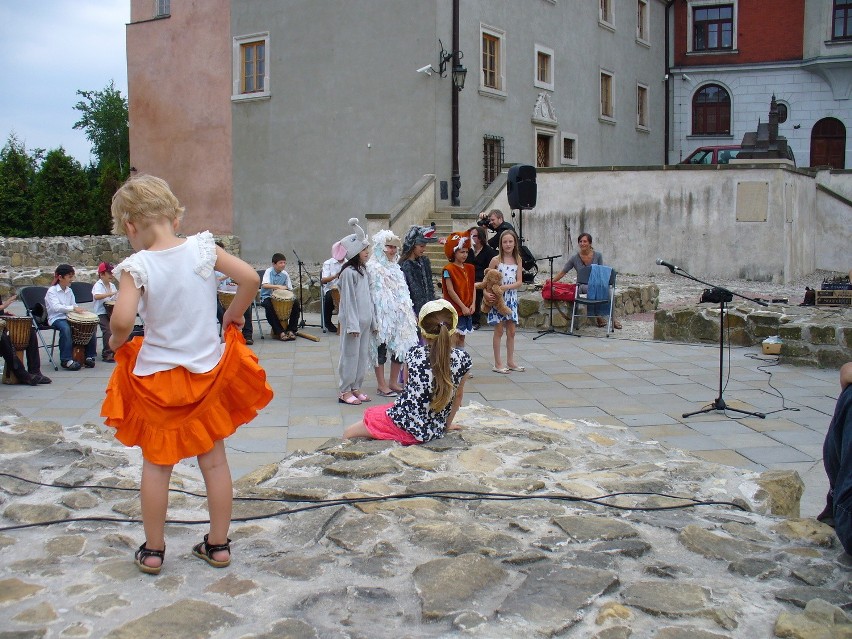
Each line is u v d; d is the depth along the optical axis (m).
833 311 10.62
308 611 2.88
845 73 27.83
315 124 20.67
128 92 24.36
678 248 17.62
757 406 7.51
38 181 27.55
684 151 30.25
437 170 18.88
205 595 2.99
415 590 3.01
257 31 21.55
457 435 5.16
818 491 5.27
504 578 3.14
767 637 2.76
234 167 22.48
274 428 6.81
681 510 3.92
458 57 18.84
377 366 8.05
